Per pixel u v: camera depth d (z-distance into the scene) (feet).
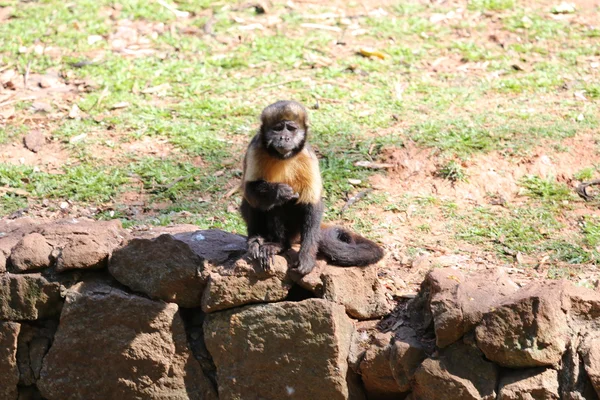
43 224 29.86
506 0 53.01
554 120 40.11
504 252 30.94
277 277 25.82
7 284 27.76
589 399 22.90
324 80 45.16
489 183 35.68
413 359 24.64
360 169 36.86
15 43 48.11
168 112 42.14
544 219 33.22
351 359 25.75
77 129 40.75
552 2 53.11
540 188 35.32
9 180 36.78
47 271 27.78
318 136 39.47
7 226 30.76
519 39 49.08
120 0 52.06
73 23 49.80
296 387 25.91
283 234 26.66
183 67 46.37
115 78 45.14
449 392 23.94
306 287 25.96
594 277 28.78
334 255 26.13
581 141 38.09
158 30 49.80
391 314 26.43
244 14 51.60
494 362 23.85
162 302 26.71
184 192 36.01
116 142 39.73
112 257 27.09
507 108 41.78
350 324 25.98
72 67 46.24
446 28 50.44
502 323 23.56
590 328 23.80
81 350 27.50
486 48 48.32
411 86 44.39
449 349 24.29
